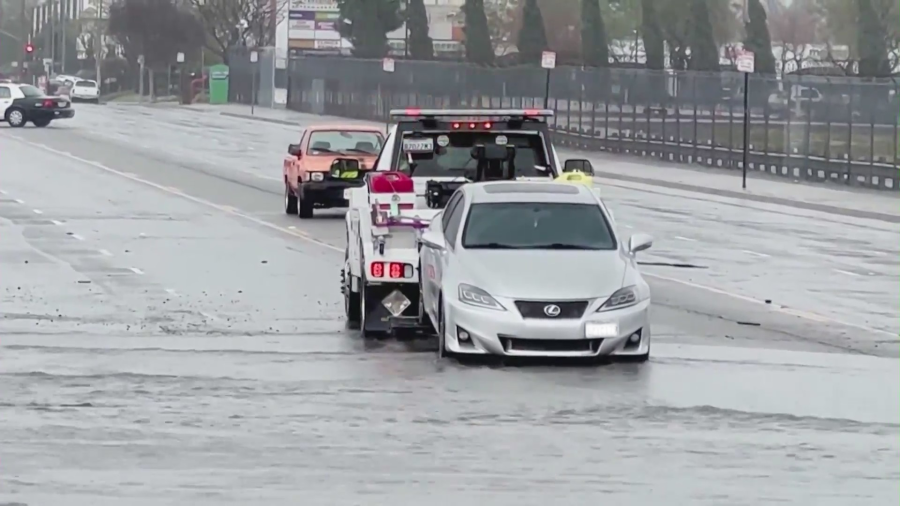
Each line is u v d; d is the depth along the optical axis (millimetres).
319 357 54156
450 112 65562
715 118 191875
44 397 45812
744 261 91438
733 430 41969
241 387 47969
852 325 65375
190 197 129125
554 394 47125
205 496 33656
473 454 38438
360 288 60750
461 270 52656
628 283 52312
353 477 35719
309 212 111688
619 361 53125
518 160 66375
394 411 44188
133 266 82062
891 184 154000
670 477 36094
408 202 59062
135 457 37719
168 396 46250
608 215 56562
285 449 38875
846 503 33625
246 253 88938
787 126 173875
